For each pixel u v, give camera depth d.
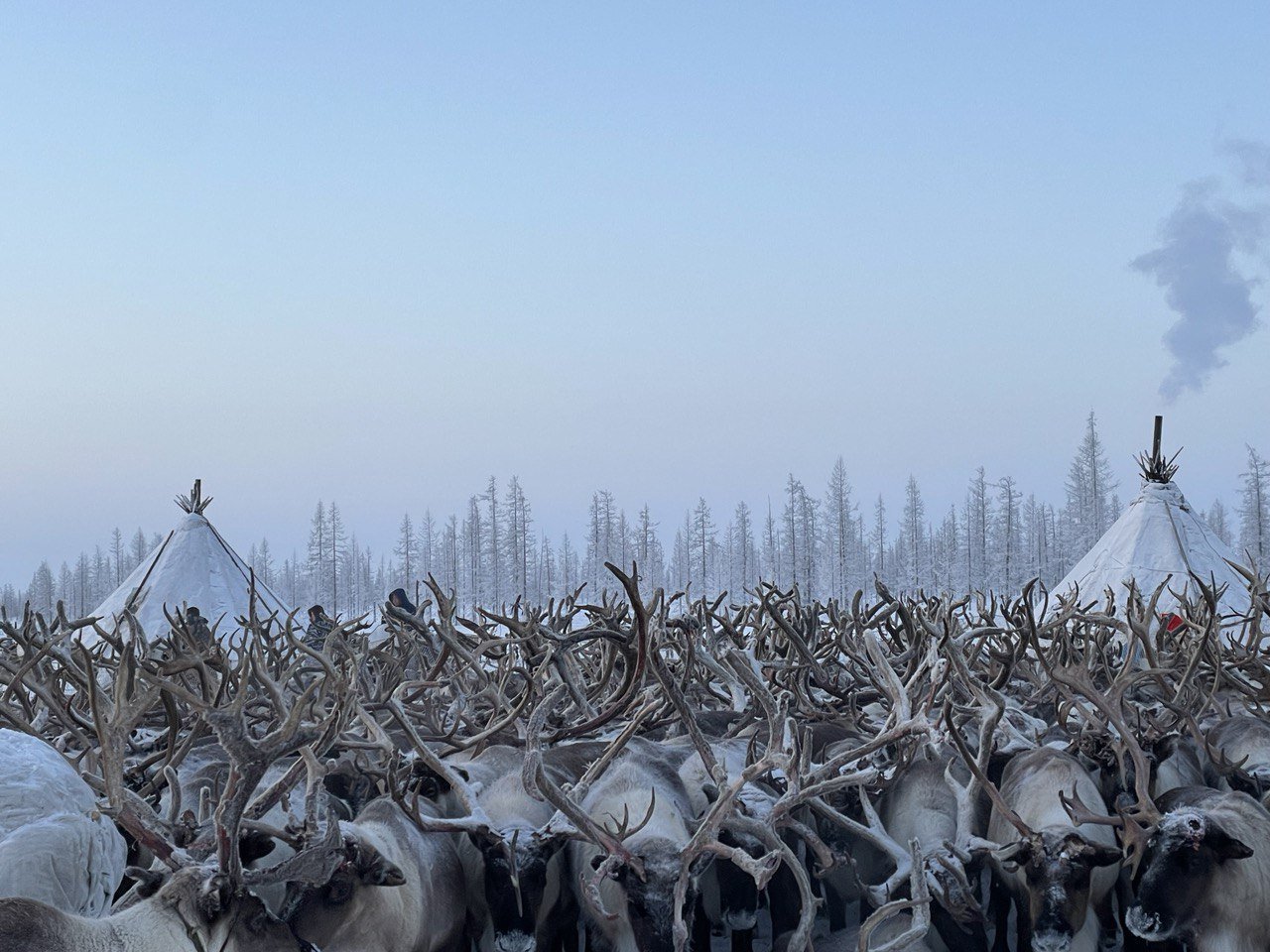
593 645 12.53
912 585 77.19
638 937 5.85
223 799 4.39
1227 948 5.88
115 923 4.03
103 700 5.01
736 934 6.91
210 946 4.16
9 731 5.51
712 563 93.50
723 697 10.89
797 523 82.25
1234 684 10.29
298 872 4.52
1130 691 11.11
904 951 6.53
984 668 11.19
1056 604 20.27
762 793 6.91
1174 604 19.16
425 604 9.64
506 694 10.90
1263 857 6.05
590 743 8.66
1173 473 21.69
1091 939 6.42
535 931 6.27
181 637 9.72
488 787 7.10
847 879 7.64
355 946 5.46
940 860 6.46
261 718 8.93
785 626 10.41
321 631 12.80
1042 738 8.98
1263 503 61.16
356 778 7.72
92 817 4.91
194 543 19.97
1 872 4.68
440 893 6.21
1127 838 6.09
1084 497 73.62
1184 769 8.30
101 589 120.25
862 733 9.45
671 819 6.45
